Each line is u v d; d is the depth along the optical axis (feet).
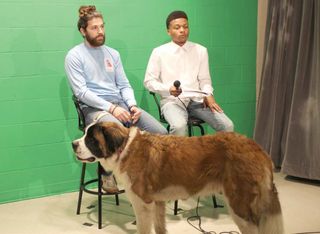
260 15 16.06
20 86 12.84
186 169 9.13
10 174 13.12
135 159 9.28
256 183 8.81
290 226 11.07
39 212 12.43
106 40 13.69
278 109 15.03
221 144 9.08
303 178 14.69
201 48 13.30
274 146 15.26
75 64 11.68
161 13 14.32
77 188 14.10
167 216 11.92
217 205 12.59
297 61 14.14
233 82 16.02
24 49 12.72
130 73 14.21
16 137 13.02
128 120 11.27
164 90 12.48
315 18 13.60
